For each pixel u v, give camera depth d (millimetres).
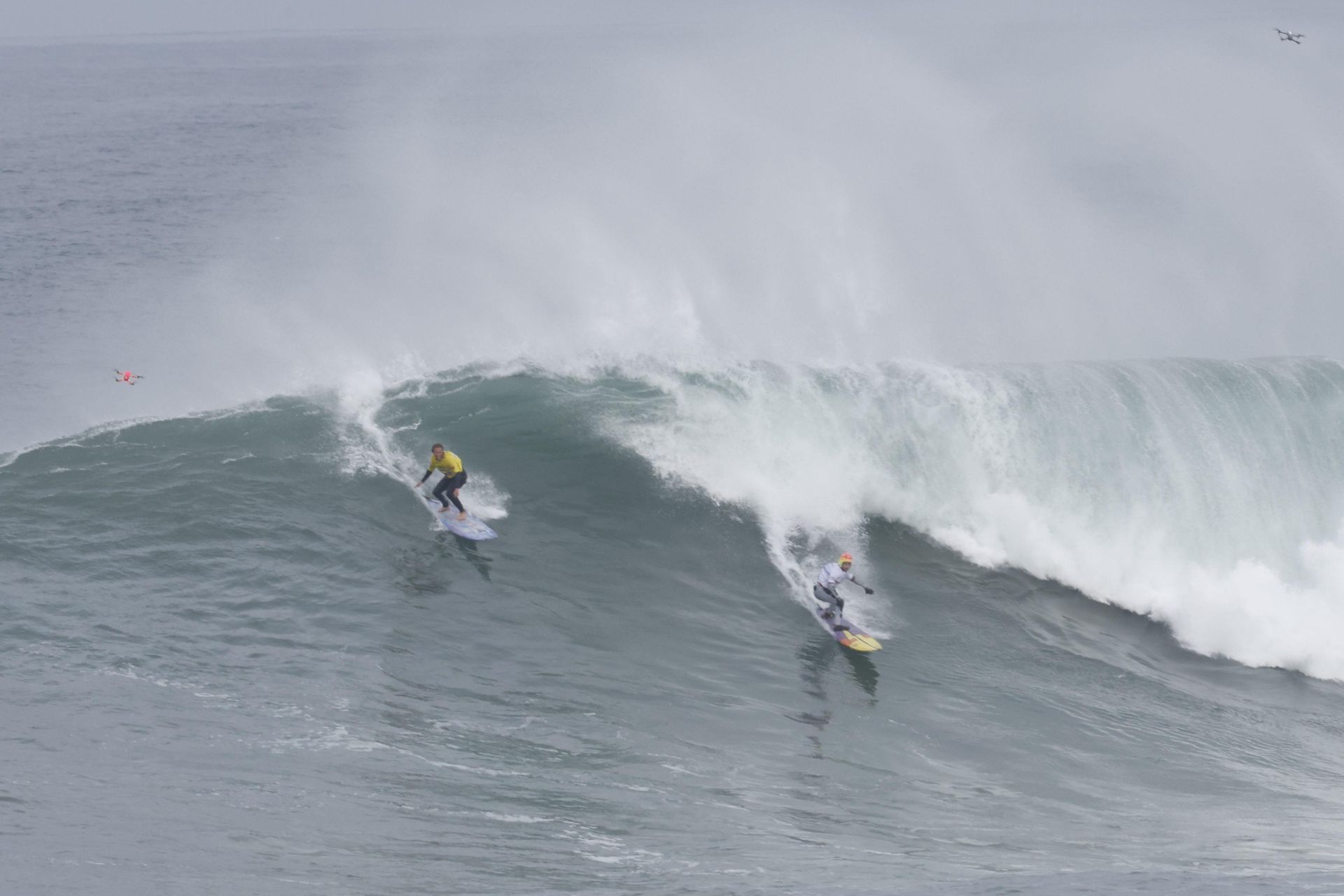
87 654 56625
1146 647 73688
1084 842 44844
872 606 73000
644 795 47312
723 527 78688
